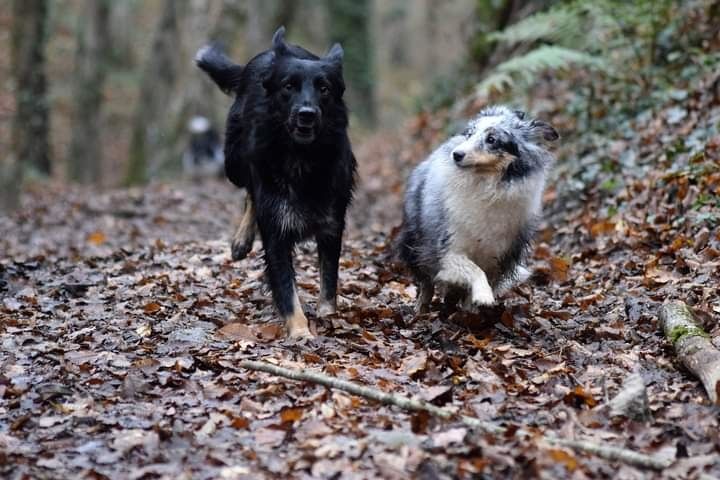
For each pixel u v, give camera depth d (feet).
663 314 21.49
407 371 19.60
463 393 18.60
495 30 55.26
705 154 30.55
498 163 21.21
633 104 37.52
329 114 22.26
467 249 22.21
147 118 89.66
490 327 22.77
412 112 68.44
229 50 81.51
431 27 148.77
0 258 35.35
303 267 29.96
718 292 23.18
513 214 21.88
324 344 21.50
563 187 34.65
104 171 109.09
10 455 15.98
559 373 19.49
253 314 24.47
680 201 28.89
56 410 18.06
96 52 92.53
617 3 40.91
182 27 108.27
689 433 16.26
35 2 70.79
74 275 29.27
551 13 41.60
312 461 15.55
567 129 39.24
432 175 22.80
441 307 24.39
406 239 24.17
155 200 52.42
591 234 30.22
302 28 124.77
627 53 40.68
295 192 22.49
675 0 41.29
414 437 16.10
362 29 109.19
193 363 20.20
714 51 37.83
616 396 17.42
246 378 19.34
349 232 39.73
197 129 71.51
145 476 15.29
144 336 22.41
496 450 15.38
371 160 59.77
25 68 71.26
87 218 47.91
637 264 26.61
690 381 18.90
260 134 22.48
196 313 24.26
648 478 14.79
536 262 29.09
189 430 16.97
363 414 17.44
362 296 25.91
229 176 26.63
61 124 116.78
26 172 70.79
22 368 20.36
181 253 32.65
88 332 22.71
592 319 23.24
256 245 34.83
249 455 15.94
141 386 18.95
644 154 33.71
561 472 14.83
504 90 47.37
